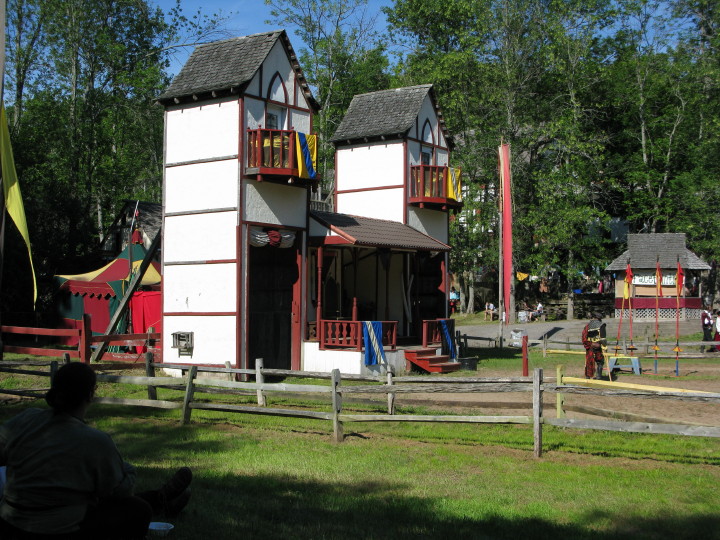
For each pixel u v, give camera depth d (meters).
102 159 39.16
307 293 21.69
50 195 34.03
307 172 20.06
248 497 7.90
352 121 26.98
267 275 20.41
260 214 19.73
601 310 49.50
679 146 46.88
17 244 29.36
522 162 45.06
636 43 47.25
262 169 19.08
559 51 44.88
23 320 28.78
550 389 10.12
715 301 45.16
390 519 7.30
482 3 43.88
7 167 12.81
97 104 38.47
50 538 5.02
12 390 13.91
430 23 50.00
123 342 22.48
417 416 10.73
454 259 45.84
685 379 19.61
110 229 36.31
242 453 10.30
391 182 25.69
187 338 19.78
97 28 38.25
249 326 19.39
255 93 19.75
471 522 7.21
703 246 42.50
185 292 20.08
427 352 22.92
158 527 6.23
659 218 46.34
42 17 35.91
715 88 44.81
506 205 26.98
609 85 48.91
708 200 42.38
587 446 10.86
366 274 25.88
